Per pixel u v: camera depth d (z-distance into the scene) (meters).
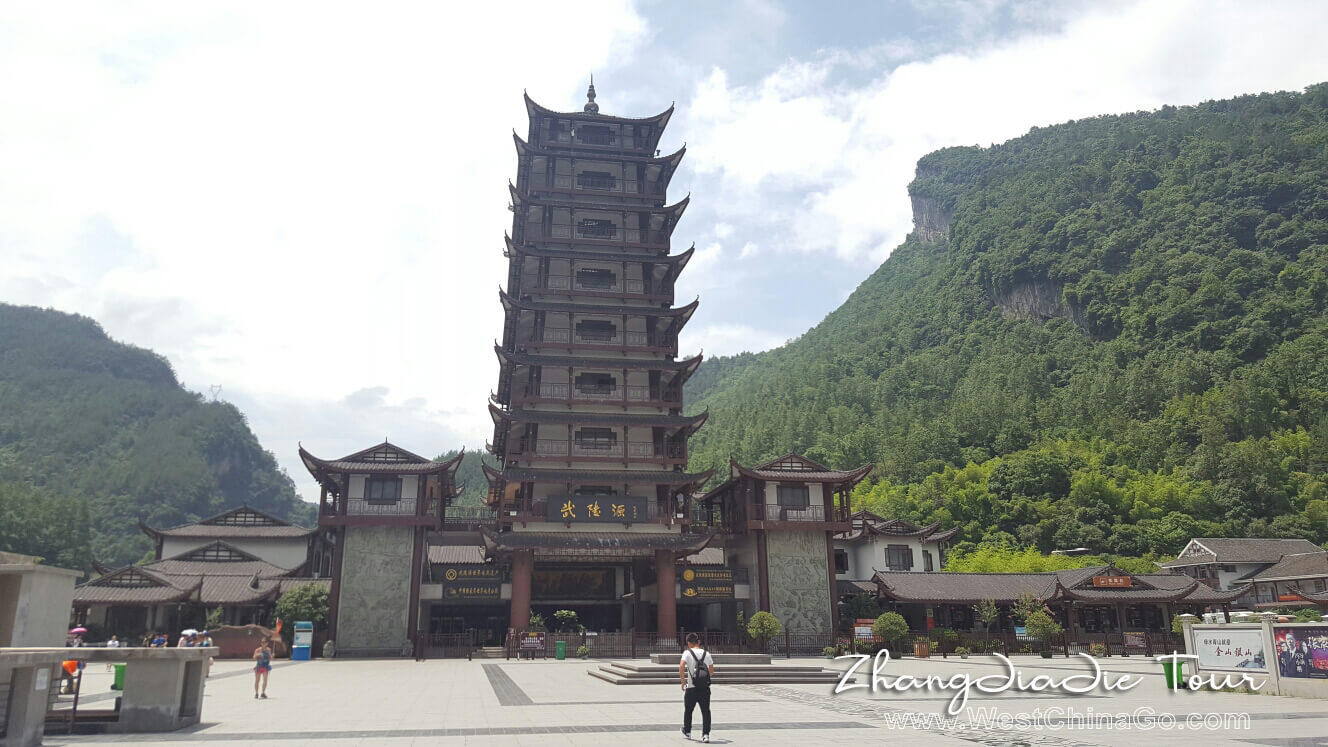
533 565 61.56
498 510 57.16
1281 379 143.50
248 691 28.16
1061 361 184.00
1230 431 134.38
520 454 57.84
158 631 57.88
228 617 59.91
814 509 59.78
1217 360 157.12
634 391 61.72
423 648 51.28
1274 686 26.30
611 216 68.31
